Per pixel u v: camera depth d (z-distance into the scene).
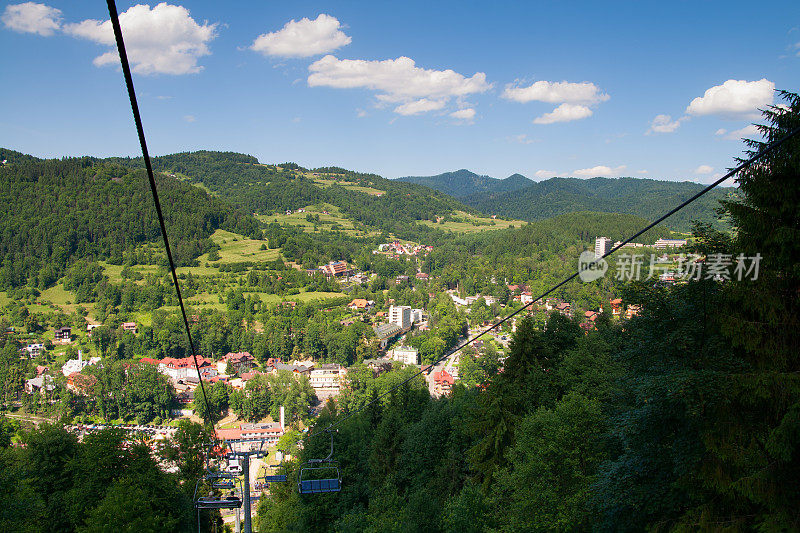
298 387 133.12
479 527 31.86
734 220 17.94
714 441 16.84
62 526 40.84
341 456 56.34
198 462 50.22
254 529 63.00
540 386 41.16
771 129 16.81
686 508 19.50
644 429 20.23
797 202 16.41
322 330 180.38
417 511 36.34
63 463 44.22
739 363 17.56
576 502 27.00
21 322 192.88
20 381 142.12
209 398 132.88
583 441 29.48
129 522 37.12
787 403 15.71
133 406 132.12
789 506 15.34
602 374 39.47
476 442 46.69
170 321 185.38
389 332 195.50
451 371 157.50
